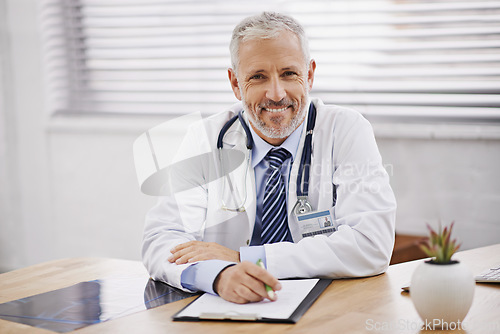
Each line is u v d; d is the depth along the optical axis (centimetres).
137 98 322
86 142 327
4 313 116
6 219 348
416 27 267
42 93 336
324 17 281
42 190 340
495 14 254
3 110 342
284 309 111
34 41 336
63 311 116
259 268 118
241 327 104
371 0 272
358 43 276
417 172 264
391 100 272
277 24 152
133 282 138
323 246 136
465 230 256
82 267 154
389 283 129
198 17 309
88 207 330
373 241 138
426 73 266
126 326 107
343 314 109
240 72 157
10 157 344
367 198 148
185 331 103
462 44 258
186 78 313
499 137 246
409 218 266
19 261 349
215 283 123
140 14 319
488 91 254
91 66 329
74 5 330
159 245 146
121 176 320
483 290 122
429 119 263
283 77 154
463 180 255
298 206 158
